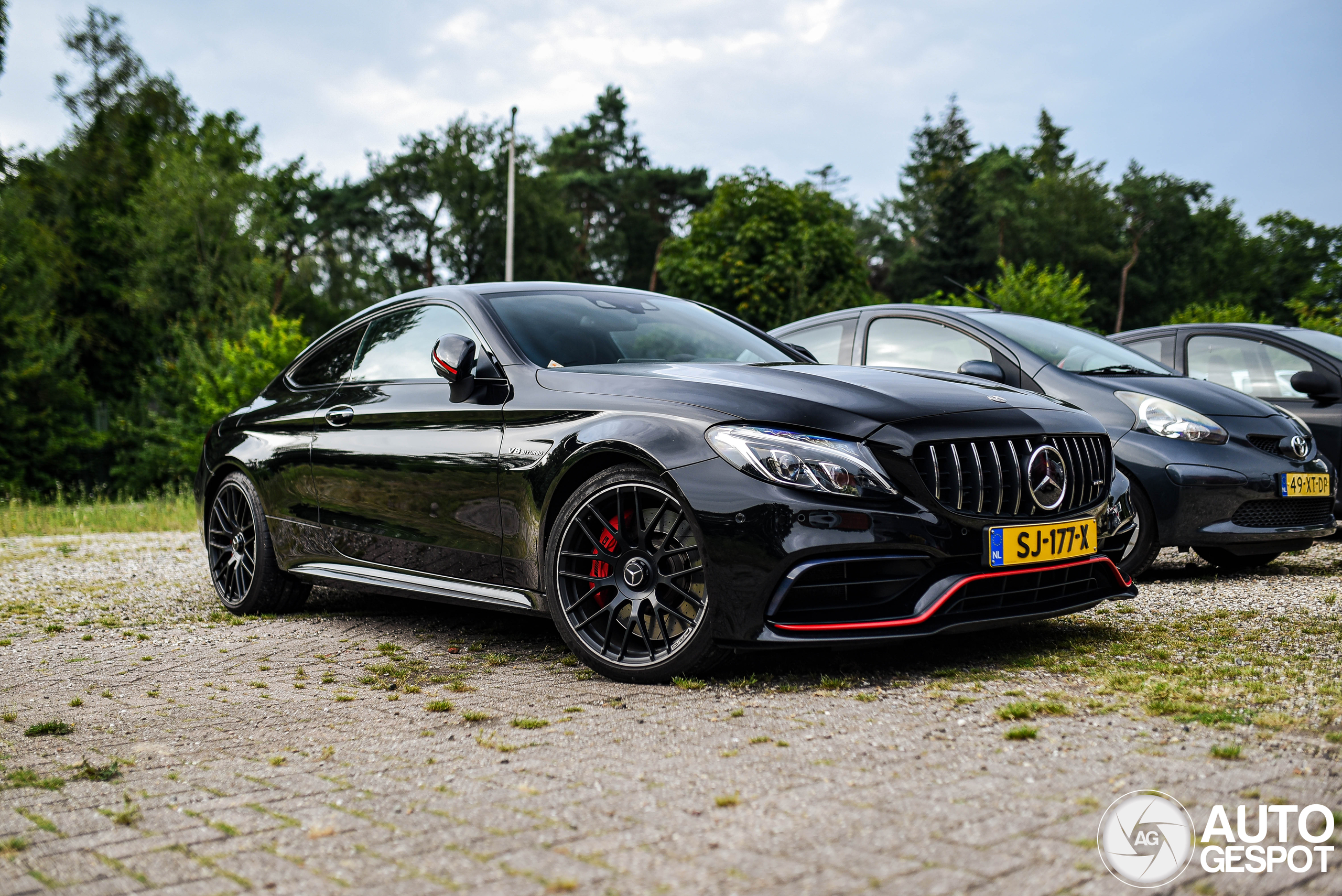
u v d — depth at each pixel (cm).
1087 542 327
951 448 299
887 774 206
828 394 310
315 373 472
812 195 3344
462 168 4906
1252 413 521
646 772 215
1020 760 212
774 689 288
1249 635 351
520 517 343
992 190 6525
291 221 4594
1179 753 213
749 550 286
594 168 6372
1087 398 522
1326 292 2231
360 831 187
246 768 233
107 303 3534
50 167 3650
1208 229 6456
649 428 310
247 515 480
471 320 393
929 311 595
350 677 335
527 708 282
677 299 462
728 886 155
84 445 2892
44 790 222
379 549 404
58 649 399
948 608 294
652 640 309
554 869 165
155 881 168
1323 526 518
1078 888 149
